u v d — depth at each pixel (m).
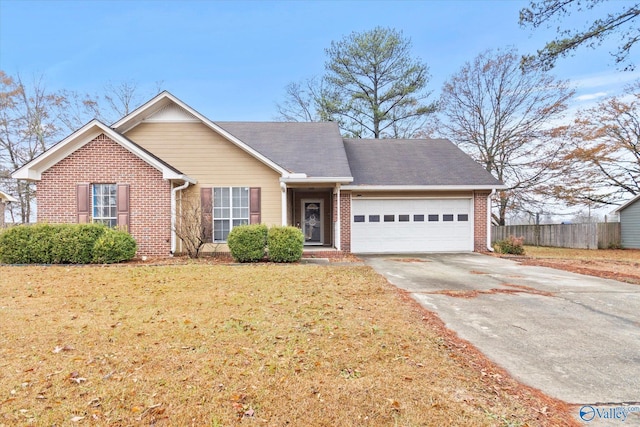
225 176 13.15
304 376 3.73
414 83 25.97
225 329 5.06
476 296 7.19
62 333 4.89
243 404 3.21
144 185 11.75
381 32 25.59
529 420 3.04
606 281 8.74
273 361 4.06
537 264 11.54
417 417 3.04
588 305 6.58
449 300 6.88
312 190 16.34
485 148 24.92
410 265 11.16
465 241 14.97
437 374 3.84
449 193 14.88
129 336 4.79
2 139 24.70
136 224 11.75
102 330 5.01
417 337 4.90
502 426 2.94
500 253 14.40
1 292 7.15
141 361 4.04
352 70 26.48
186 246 11.90
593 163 22.06
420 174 15.09
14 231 10.45
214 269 9.67
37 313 5.78
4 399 3.24
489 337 5.00
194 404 3.21
